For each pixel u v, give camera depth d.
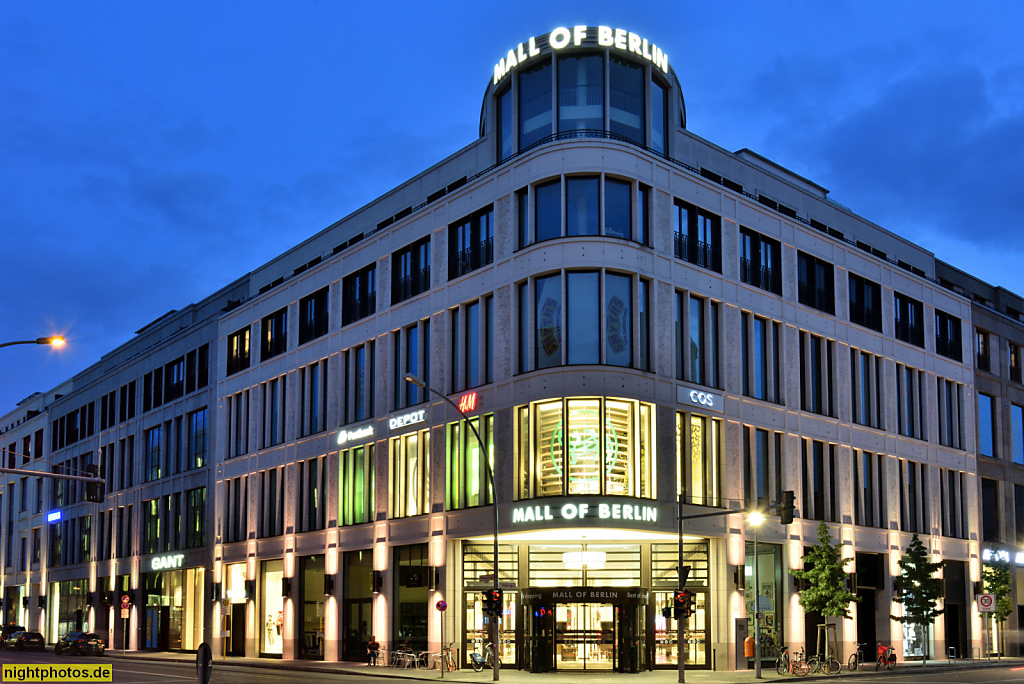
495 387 43.62
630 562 42.78
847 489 50.78
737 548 44.44
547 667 41.19
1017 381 67.00
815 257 51.56
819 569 44.59
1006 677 40.19
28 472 36.06
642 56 45.28
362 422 51.69
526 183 43.47
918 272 61.31
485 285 44.97
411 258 50.19
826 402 50.78
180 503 68.75
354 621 51.19
